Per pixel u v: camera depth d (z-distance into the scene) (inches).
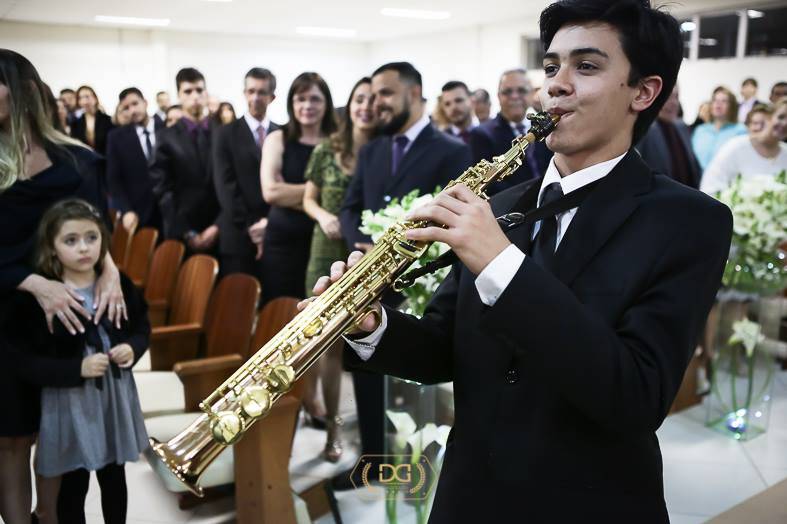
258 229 141.0
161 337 103.0
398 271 37.3
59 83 324.2
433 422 71.4
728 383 112.4
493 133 132.7
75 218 68.4
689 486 94.7
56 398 67.9
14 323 66.9
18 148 67.7
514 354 36.1
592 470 34.8
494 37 353.1
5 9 262.5
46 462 67.7
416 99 98.5
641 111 37.6
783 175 105.5
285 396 76.1
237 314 96.7
